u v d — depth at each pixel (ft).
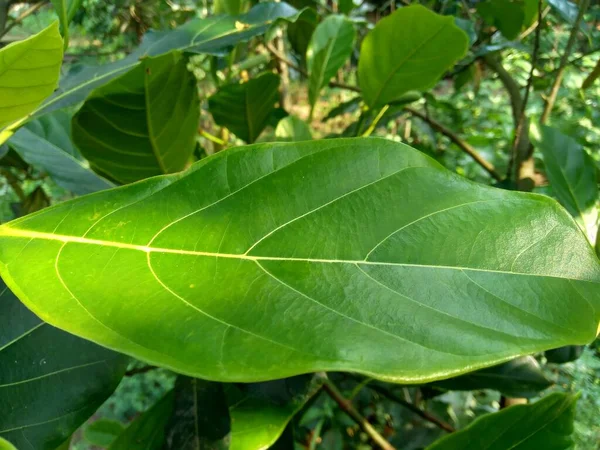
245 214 0.40
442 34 0.83
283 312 0.33
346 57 1.06
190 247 0.38
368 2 1.98
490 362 0.30
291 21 0.87
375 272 0.36
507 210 0.38
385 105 1.00
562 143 0.82
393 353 0.30
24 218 0.41
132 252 0.39
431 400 1.36
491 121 2.55
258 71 1.83
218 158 0.43
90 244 0.39
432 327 0.32
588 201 0.78
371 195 0.40
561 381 1.12
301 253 0.37
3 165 1.18
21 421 0.48
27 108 0.45
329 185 0.41
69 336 0.53
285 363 0.30
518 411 0.56
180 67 0.64
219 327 0.32
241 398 0.67
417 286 0.35
